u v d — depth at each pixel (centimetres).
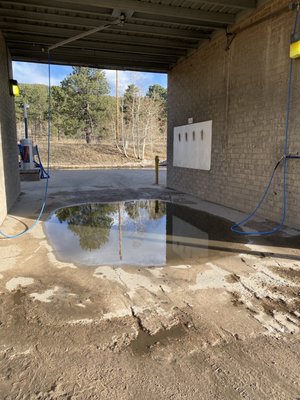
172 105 1039
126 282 331
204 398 180
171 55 913
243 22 638
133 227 570
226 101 718
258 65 602
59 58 950
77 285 323
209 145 808
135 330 244
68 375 197
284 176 549
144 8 594
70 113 3073
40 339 233
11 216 642
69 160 2559
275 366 207
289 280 337
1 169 575
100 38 764
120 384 190
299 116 509
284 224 559
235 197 707
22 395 181
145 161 2672
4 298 295
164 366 206
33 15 641
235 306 282
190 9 624
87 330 243
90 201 823
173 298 296
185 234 521
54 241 480
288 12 520
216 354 218
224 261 394
